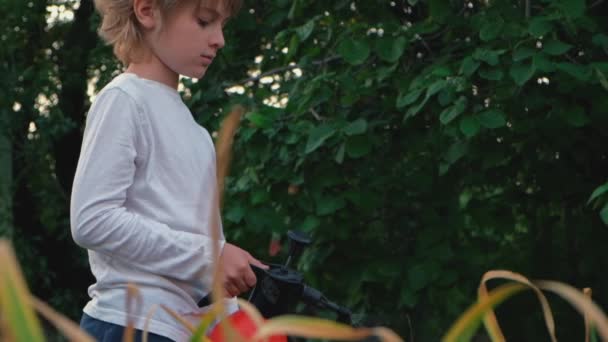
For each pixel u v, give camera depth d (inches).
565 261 181.3
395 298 174.7
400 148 169.5
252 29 187.8
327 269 175.2
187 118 70.7
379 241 175.6
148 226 64.8
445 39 165.5
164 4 69.0
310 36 174.9
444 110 143.0
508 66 143.8
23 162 395.2
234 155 179.0
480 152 156.7
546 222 182.7
